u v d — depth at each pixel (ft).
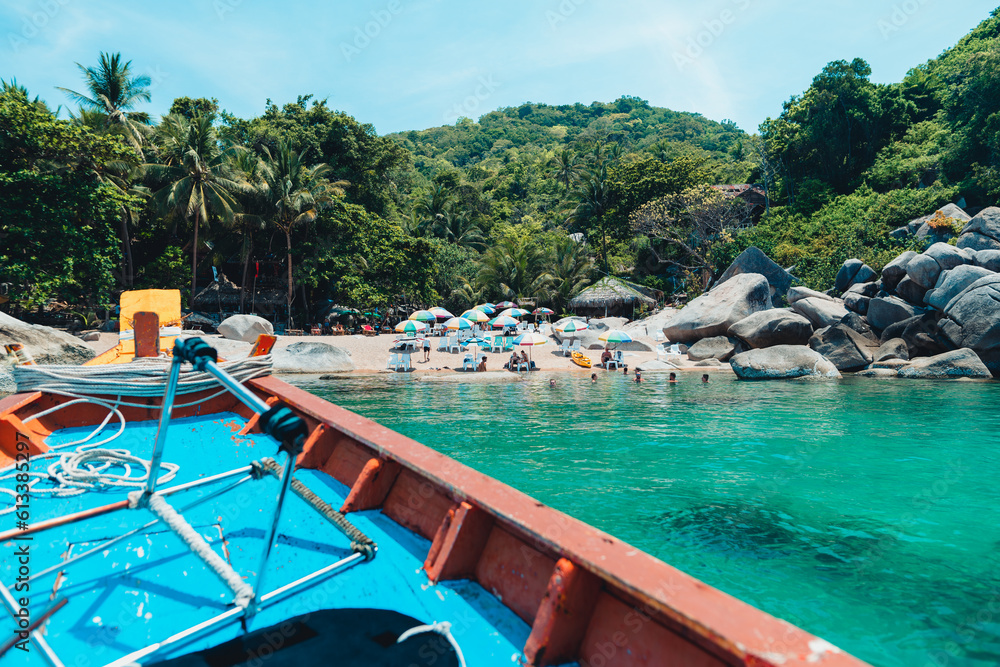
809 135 182.29
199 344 6.02
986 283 77.36
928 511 25.86
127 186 109.81
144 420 17.58
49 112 90.68
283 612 7.21
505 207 273.95
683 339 106.11
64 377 15.87
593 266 177.88
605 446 39.68
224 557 8.77
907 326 84.38
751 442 40.50
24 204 86.17
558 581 6.15
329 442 13.19
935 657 14.46
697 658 5.10
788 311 92.17
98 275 95.04
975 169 138.72
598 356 103.60
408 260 145.07
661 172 192.34
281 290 142.00
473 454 37.42
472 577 8.11
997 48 141.28
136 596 7.68
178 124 116.78
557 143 537.24
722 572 19.61
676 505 26.84
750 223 188.96
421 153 518.37
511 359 91.30
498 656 6.31
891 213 147.33
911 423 46.68
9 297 88.12
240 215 122.83
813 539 22.50
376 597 7.59
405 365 89.15
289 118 166.81
